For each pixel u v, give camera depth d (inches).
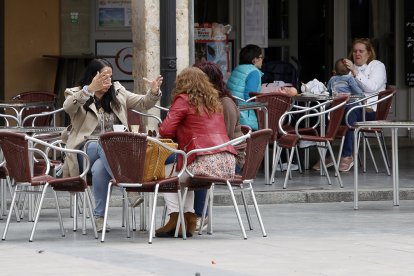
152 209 687.1
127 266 596.7
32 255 637.9
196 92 699.4
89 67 738.2
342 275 569.6
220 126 705.6
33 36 1181.7
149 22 924.6
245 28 1261.1
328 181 959.6
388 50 1316.4
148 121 918.4
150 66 925.8
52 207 865.5
